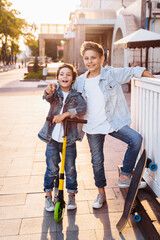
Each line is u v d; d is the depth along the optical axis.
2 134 5.87
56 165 2.81
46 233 2.52
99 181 2.86
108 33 21.11
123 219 2.45
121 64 17.95
